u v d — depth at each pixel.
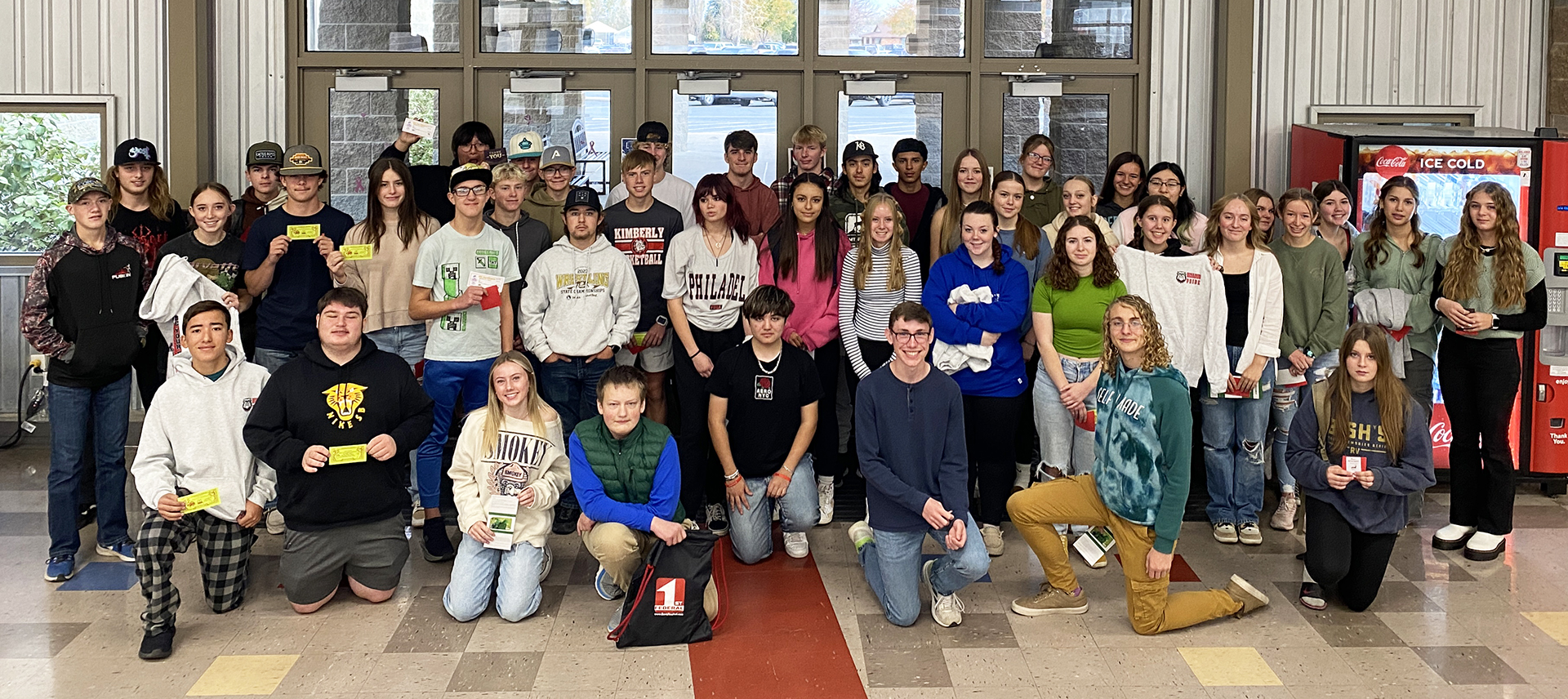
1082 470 4.70
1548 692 3.46
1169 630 3.90
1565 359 5.55
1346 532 4.02
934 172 6.46
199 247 4.79
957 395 3.86
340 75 6.27
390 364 4.07
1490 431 4.70
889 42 6.38
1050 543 4.02
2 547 4.71
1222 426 4.85
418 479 4.63
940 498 3.90
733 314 4.98
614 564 4.02
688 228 5.52
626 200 5.27
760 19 6.33
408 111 6.31
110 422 4.54
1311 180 6.04
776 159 6.41
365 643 3.79
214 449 3.91
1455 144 5.56
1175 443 3.68
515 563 3.99
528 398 4.05
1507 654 3.73
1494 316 4.62
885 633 3.90
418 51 6.27
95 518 5.11
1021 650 3.76
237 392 3.97
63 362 4.36
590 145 6.37
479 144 5.75
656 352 5.24
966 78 6.41
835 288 5.10
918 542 3.93
